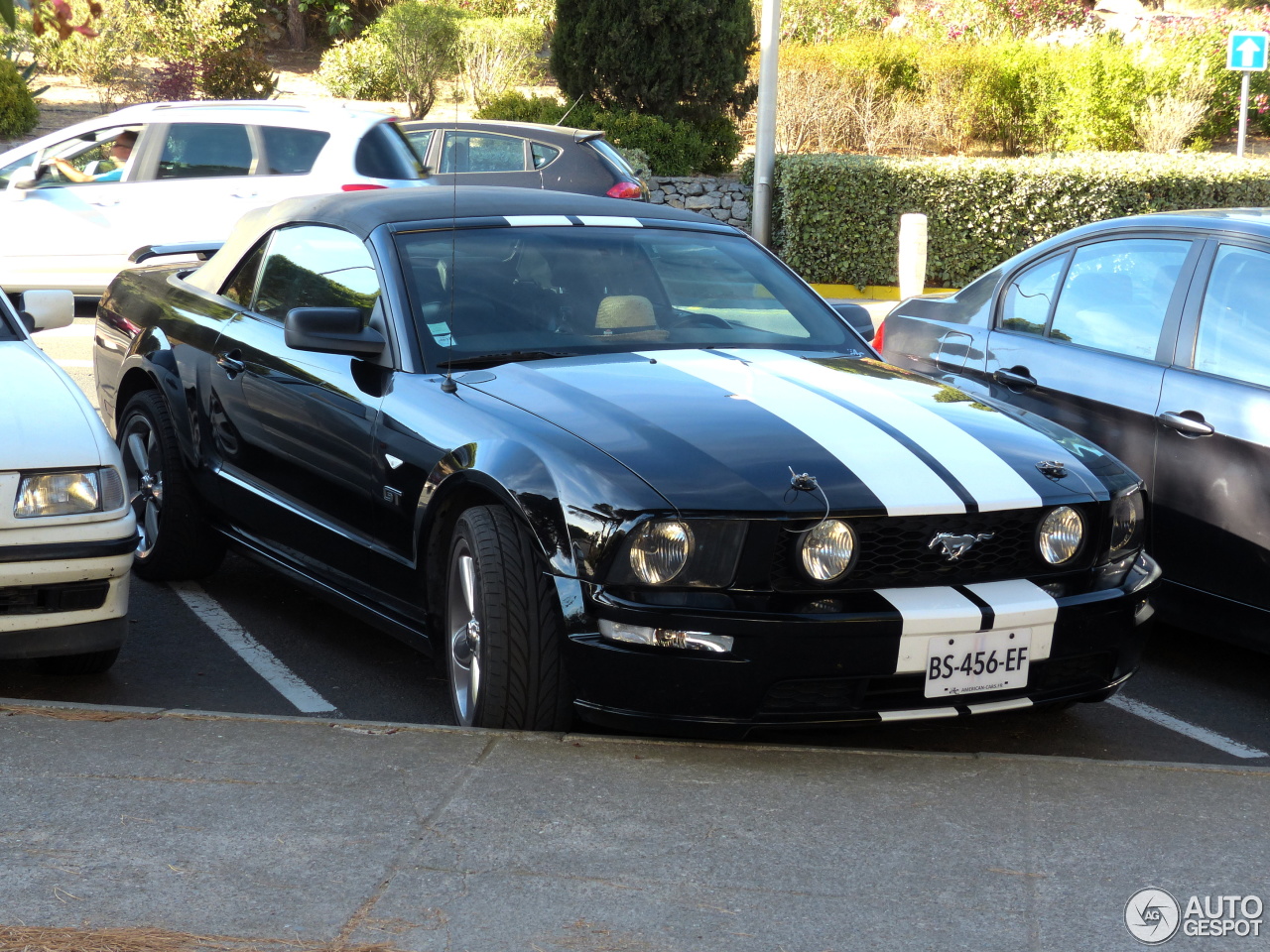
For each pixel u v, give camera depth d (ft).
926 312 20.84
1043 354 18.15
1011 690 12.34
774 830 10.69
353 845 10.25
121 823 10.54
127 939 8.77
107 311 21.11
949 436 13.12
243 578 19.63
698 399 13.47
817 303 17.04
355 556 15.06
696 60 60.03
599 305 15.62
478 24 70.23
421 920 9.19
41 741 12.16
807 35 79.05
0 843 10.16
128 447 19.75
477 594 12.57
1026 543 12.59
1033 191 49.80
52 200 39.14
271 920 9.12
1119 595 12.73
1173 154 54.34
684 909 9.43
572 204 17.35
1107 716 15.07
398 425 14.07
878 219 50.55
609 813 10.89
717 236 17.57
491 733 12.37
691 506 11.67
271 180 38.40
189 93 68.13
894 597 11.95
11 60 67.10
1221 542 15.51
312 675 15.84
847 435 12.80
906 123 67.41
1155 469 16.26
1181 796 11.59
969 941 9.12
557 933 9.07
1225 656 17.22
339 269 16.26
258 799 11.02
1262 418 15.08
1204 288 16.48
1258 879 10.11
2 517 13.60
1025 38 77.10
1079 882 10.00
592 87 61.21
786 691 11.85
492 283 15.48
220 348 17.52
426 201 16.67
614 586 11.77
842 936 9.14
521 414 13.21
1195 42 68.74
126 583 14.58
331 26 90.07
